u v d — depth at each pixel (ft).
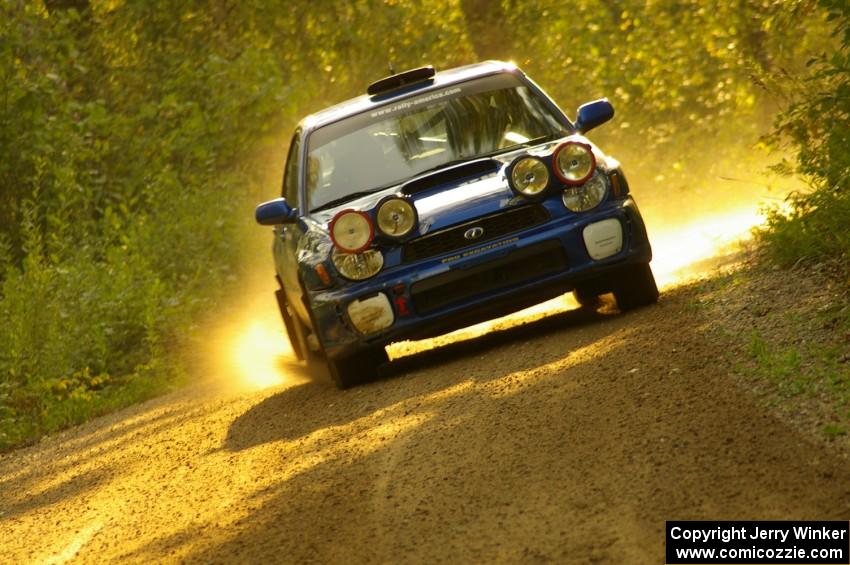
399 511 64.34
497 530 57.98
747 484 56.44
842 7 103.96
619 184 100.27
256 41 296.92
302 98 268.62
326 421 92.32
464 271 97.25
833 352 72.43
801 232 100.01
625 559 51.03
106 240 202.08
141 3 280.31
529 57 296.10
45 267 181.06
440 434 77.30
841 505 52.24
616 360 84.12
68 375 160.97
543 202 98.32
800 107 116.57
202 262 208.85
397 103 112.16
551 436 70.64
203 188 238.27
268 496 73.97
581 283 103.09
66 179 207.72
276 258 125.90
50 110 240.73
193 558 64.95
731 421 65.46
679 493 57.11
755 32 236.22
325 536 63.26
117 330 175.83
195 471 88.12
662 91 260.42
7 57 223.51
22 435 144.46
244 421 103.96
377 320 98.27
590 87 278.26
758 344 76.74
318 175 108.88
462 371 96.07
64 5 272.72
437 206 98.78
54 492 97.50
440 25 313.32
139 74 274.57
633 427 68.28
